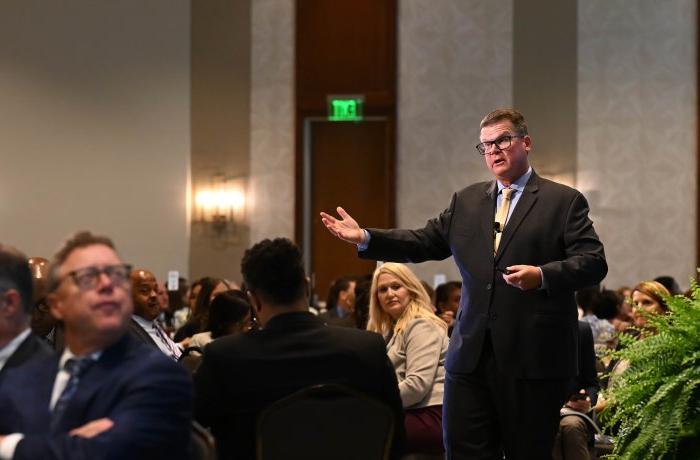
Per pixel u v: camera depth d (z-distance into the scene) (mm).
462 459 5160
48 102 17125
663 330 4359
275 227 16781
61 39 17125
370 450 4012
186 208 16969
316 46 16781
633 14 15820
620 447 4488
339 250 17047
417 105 16500
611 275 15781
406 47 16562
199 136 17016
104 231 17062
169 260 16969
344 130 17125
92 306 3408
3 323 3875
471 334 5168
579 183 15906
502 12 16281
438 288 10094
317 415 3979
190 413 3400
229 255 16859
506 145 5234
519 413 5074
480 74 16328
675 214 15648
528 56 16156
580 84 15930
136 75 17125
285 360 4195
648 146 15734
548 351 5043
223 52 16984
